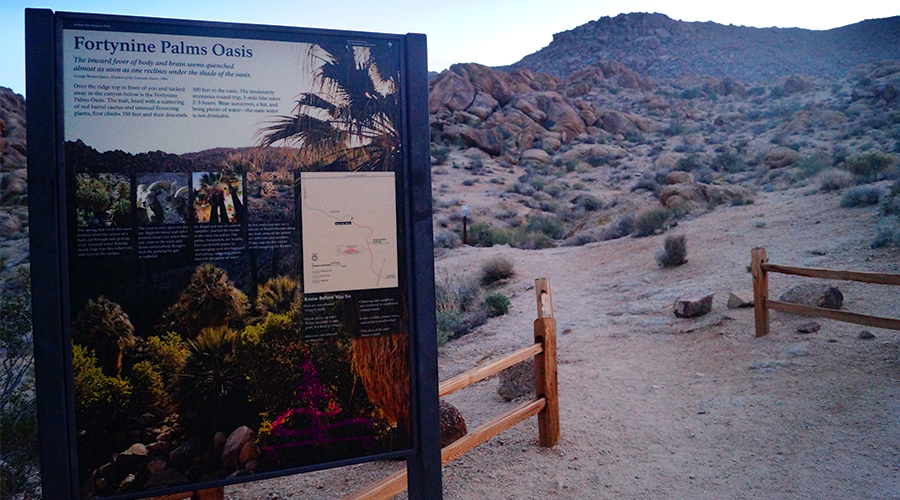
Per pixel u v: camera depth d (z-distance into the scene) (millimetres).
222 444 2398
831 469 4141
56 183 2207
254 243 2441
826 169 23281
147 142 2314
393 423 2656
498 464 4727
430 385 2676
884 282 5797
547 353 4871
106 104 2279
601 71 81312
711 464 4457
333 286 2553
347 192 2574
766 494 3945
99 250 2260
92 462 2254
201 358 2375
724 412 5395
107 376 2270
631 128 57469
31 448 4676
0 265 6629
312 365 2525
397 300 2654
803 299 7723
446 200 34031
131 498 2275
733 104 70188
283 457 2488
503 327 10555
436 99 56188
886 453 4215
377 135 2623
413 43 2648
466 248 20547
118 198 2277
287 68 2490
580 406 6012
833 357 6156
